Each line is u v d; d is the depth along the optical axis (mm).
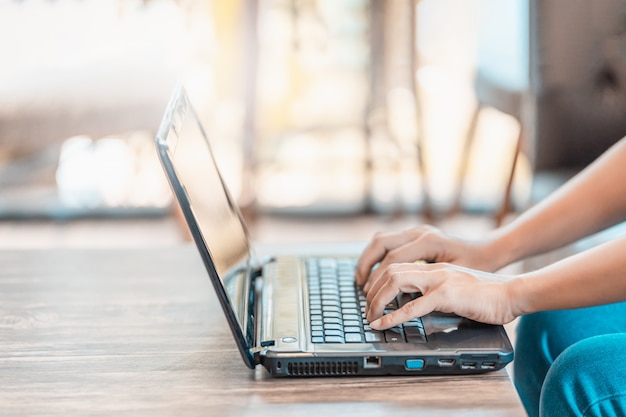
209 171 1010
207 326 960
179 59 2279
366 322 900
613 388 837
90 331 949
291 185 2598
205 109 2547
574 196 1044
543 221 1039
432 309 855
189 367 866
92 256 1160
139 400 803
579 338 1049
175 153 821
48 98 2105
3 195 2508
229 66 2502
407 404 789
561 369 873
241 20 2328
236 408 787
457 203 2482
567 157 1781
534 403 1066
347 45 2598
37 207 2514
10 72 2113
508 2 2014
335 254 1143
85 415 778
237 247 1011
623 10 1680
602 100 1735
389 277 878
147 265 1131
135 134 2252
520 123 2020
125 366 870
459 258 1018
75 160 2615
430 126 2660
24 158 2492
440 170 2570
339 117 2660
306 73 2625
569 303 864
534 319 1098
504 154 2607
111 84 2107
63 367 869
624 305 1081
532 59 1753
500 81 2016
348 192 2566
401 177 2580
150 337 934
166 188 2568
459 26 2559
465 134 2646
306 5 2557
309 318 912
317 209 2523
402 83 2537
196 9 2420
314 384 827
